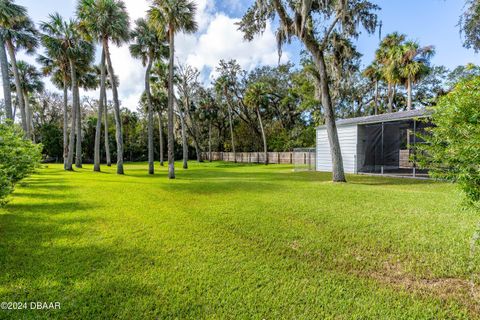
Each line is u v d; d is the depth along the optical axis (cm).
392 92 2070
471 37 701
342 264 273
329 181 973
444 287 228
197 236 362
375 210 477
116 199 638
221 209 512
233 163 2755
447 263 268
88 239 352
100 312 195
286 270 261
